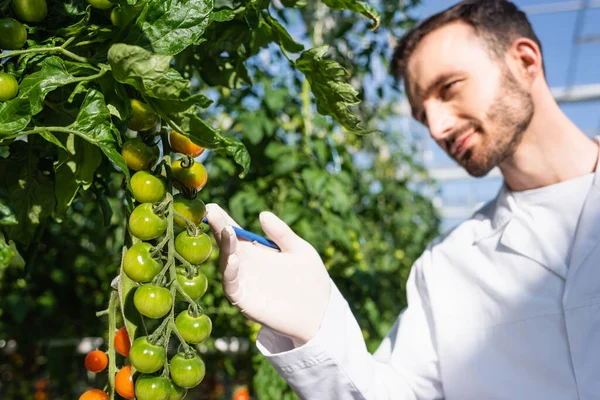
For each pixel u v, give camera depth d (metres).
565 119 1.30
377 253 3.94
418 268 1.47
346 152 2.57
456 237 1.41
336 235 2.11
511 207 1.33
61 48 0.63
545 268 1.23
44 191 0.84
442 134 1.33
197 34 0.61
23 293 2.37
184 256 0.61
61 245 2.42
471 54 1.29
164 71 0.56
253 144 2.18
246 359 2.83
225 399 3.45
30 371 3.09
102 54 0.66
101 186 0.98
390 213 4.18
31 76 0.60
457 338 1.27
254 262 0.86
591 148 1.30
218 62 0.95
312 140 2.36
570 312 1.15
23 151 0.83
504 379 1.20
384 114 4.16
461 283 1.33
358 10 0.84
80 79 0.61
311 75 0.77
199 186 0.68
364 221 3.57
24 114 0.58
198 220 0.64
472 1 1.34
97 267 2.71
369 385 1.06
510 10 1.34
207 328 0.60
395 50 1.49
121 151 0.63
